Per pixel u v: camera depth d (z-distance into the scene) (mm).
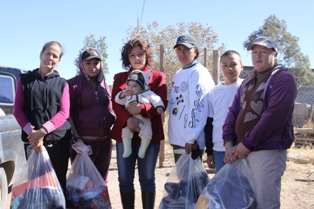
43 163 3455
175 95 3838
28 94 3500
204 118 3629
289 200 5234
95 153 4012
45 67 3568
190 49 3760
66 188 3812
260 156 3035
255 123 3051
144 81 3680
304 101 36500
